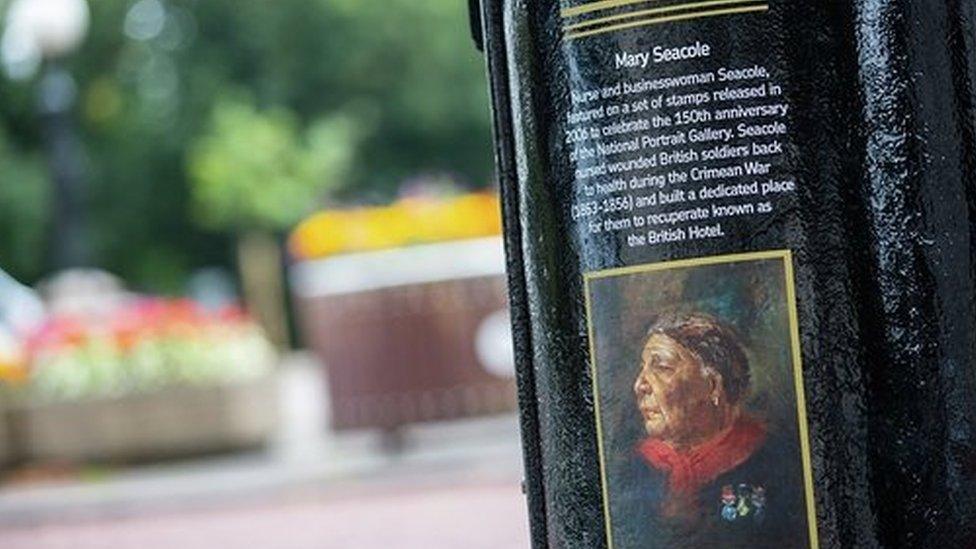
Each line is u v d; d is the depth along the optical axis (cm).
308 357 4138
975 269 282
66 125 2377
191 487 1424
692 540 283
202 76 4722
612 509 287
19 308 2141
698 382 281
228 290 4791
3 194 4500
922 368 281
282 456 1667
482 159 4812
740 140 280
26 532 1323
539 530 297
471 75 4753
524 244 295
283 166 4191
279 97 4700
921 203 280
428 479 1352
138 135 4747
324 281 1536
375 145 4769
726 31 279
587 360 287
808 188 280
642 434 284
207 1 4747
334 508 1233
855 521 280
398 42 4716
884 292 281
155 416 1723
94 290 2211
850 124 280
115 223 4747
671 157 281
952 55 282
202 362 1734
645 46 282
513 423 1537
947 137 281
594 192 286
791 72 279
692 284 281
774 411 280
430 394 1527
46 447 1725
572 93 287
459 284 1523
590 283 287
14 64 4612
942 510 281
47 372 1723
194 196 4525
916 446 281
